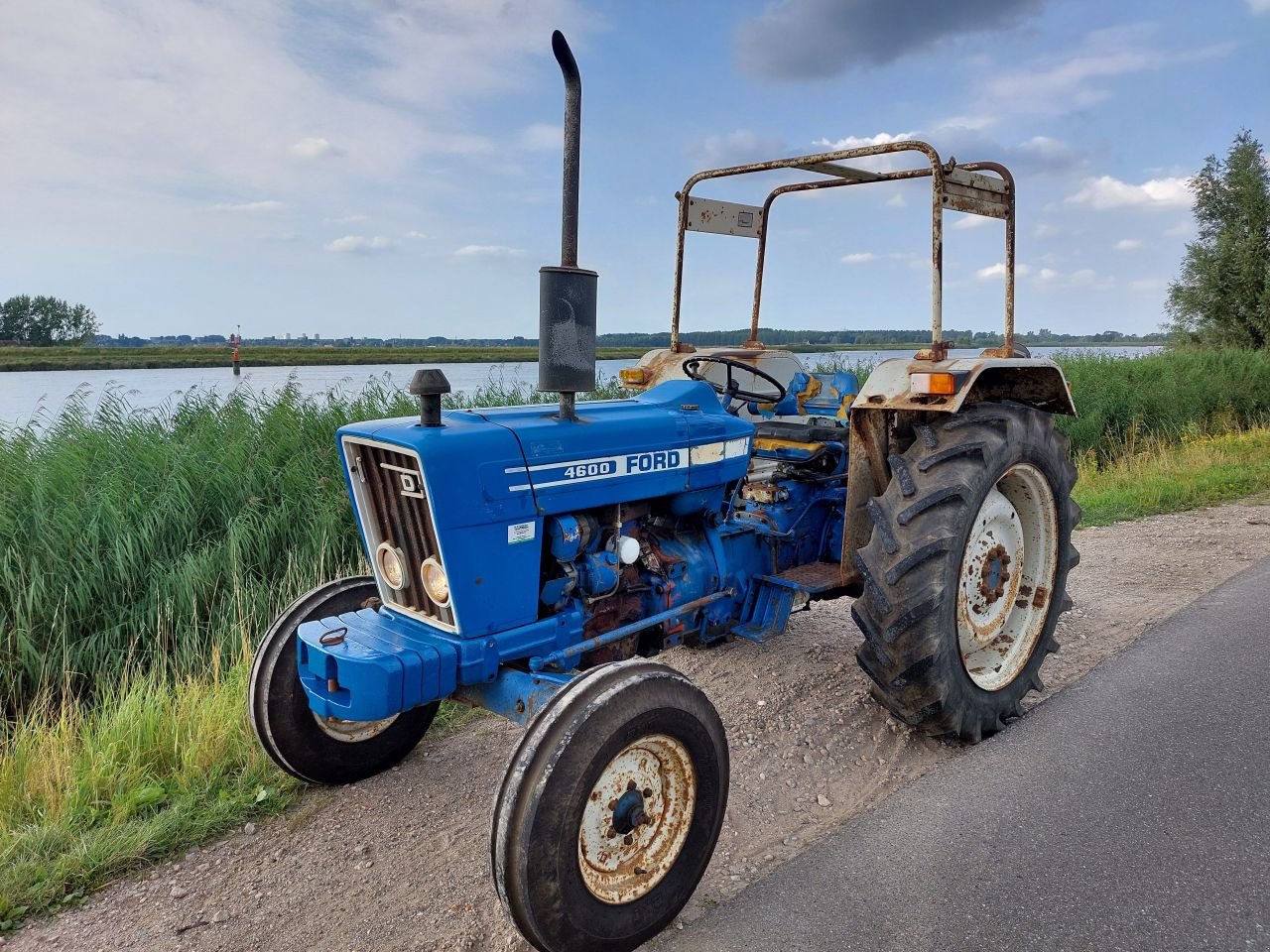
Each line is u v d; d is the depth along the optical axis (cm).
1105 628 462
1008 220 373
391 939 234
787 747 342
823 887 249
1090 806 285
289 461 563
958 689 325
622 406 320
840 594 397
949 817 283
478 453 254
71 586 442
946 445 331
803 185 483
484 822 294
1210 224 2192
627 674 227
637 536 317
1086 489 888
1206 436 1202
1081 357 1447
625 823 226
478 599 258
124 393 632
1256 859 253
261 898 255
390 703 242
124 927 244
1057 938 223
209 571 465
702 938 231
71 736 345
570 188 263
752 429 350
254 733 310
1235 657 404
